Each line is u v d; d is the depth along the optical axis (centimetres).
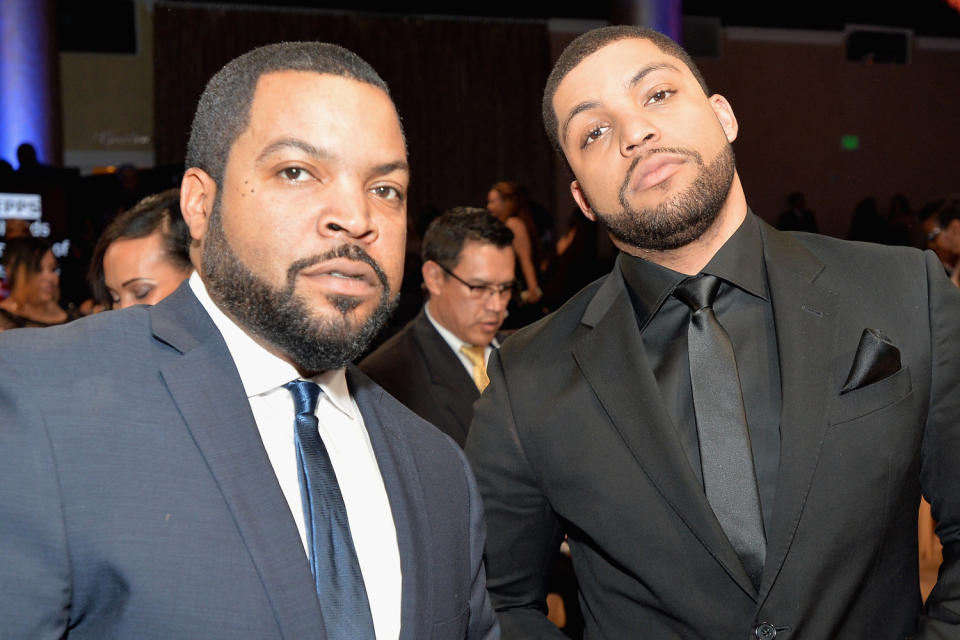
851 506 129
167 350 103
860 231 926
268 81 102
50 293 360
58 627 87
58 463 90
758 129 1200
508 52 1161
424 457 119
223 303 104
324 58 104
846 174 1224
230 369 103
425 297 360
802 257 145
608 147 141
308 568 96
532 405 148
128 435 94
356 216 99
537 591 158
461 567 116
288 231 98
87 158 1036
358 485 109
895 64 1232
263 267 99
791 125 1207
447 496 118
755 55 1197
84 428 92
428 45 1138
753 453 133
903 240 877
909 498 134
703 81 153
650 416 137
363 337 102
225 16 1066
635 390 140
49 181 592
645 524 135
